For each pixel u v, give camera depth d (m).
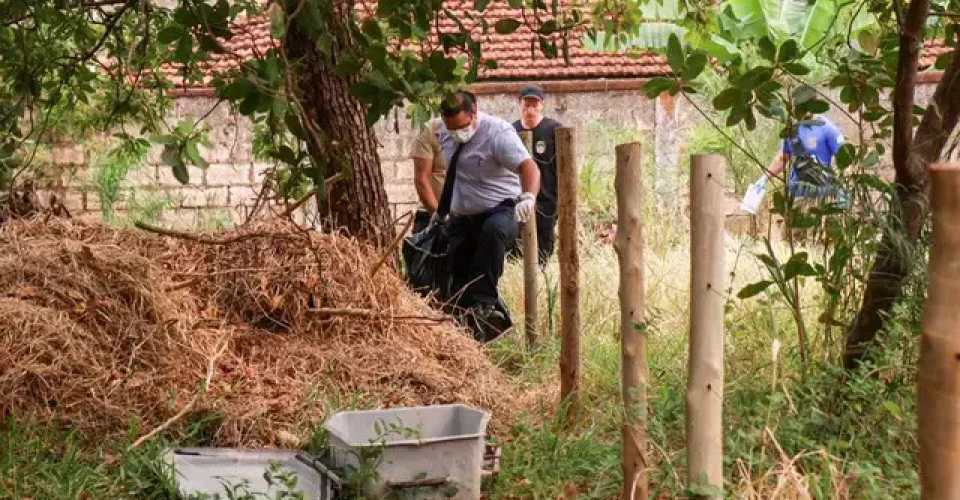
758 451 9.41
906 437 9.51
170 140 8.91
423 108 8.63
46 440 9.90
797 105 10.46
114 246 11.66
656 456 9.84
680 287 16.25
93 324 10.90
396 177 28.97
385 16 8.85
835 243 10.80
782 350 11.64
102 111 17.62
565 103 30.14
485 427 9.53
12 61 13.58
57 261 11.18
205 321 11.73
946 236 5.26
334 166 13.98
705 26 14.16
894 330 10.16
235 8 8.34
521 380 13.46
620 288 8.89
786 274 10.68
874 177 10.48
